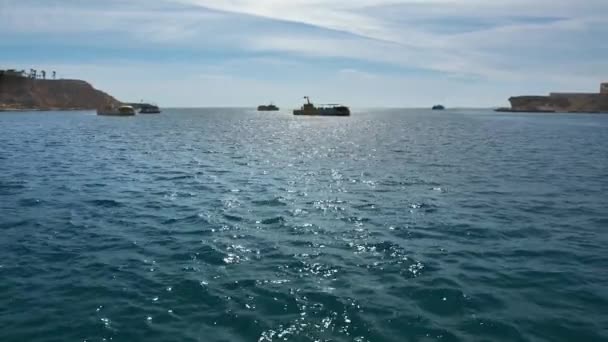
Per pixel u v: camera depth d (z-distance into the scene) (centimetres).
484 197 2097
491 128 8856
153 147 4622
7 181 2439
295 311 921
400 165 3253
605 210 1833
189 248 1332
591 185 2417
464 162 3425
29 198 2008
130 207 1867
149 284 1059
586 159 3634
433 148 4606
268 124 10756
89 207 1856
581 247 1353
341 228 1561
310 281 1083
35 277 1095
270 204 1941
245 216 1727
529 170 2984
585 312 921
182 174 2795
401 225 1602
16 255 1252
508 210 1834
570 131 7850
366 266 1188
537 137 6331
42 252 1282
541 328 855
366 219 1688
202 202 1977
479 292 1017
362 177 2691
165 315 904
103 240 1406
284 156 3872
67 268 1159
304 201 2005
